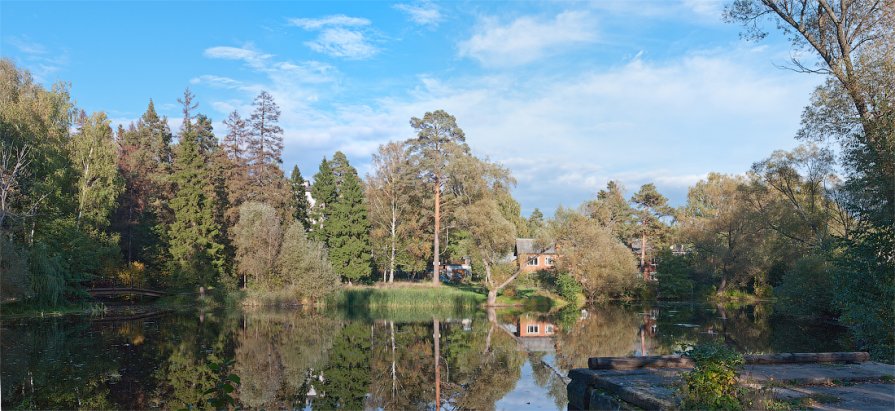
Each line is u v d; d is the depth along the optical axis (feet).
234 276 145.38
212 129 213.46
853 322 56.49
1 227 92.94
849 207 53.52
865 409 25.86
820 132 77.97
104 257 124.16
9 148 97.81
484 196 133.18
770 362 38.47
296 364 60.59
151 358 60.85
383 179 163.73
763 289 175.94
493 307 141.38
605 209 184.55
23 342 70.79
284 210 171.63
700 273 188.14
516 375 57.31
